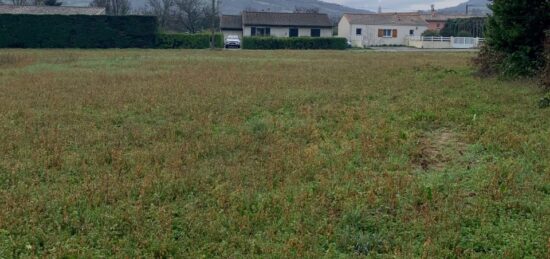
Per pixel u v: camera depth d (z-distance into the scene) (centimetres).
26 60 2759
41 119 1051
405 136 920
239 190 643
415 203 607
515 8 1552
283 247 497
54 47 4622
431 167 772
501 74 1617
